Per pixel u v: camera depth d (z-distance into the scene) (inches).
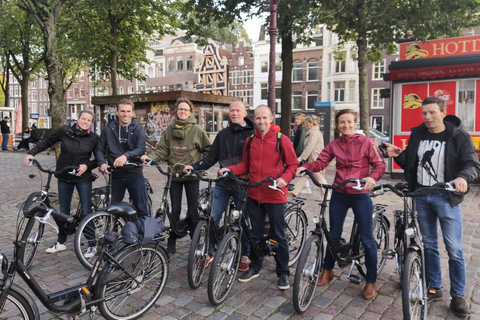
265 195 142.7
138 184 175.8
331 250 136.8
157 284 131.6
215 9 537.0
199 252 143.9
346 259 142.1
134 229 121.2
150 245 125.8
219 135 165.0
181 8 644.7
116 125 176.6
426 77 388.2
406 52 413.7
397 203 295.4
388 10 448.8
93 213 159.0
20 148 804.6
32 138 804.0
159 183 387.5
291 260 169.6
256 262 154.3
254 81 1542.8
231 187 143.5
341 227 140.3
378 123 1318.9
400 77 399.5
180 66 1785.2
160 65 1876.2
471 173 114.5
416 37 451.2
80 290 110.7
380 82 1294.3
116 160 155.4
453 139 121.7
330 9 440.1
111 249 119.4
